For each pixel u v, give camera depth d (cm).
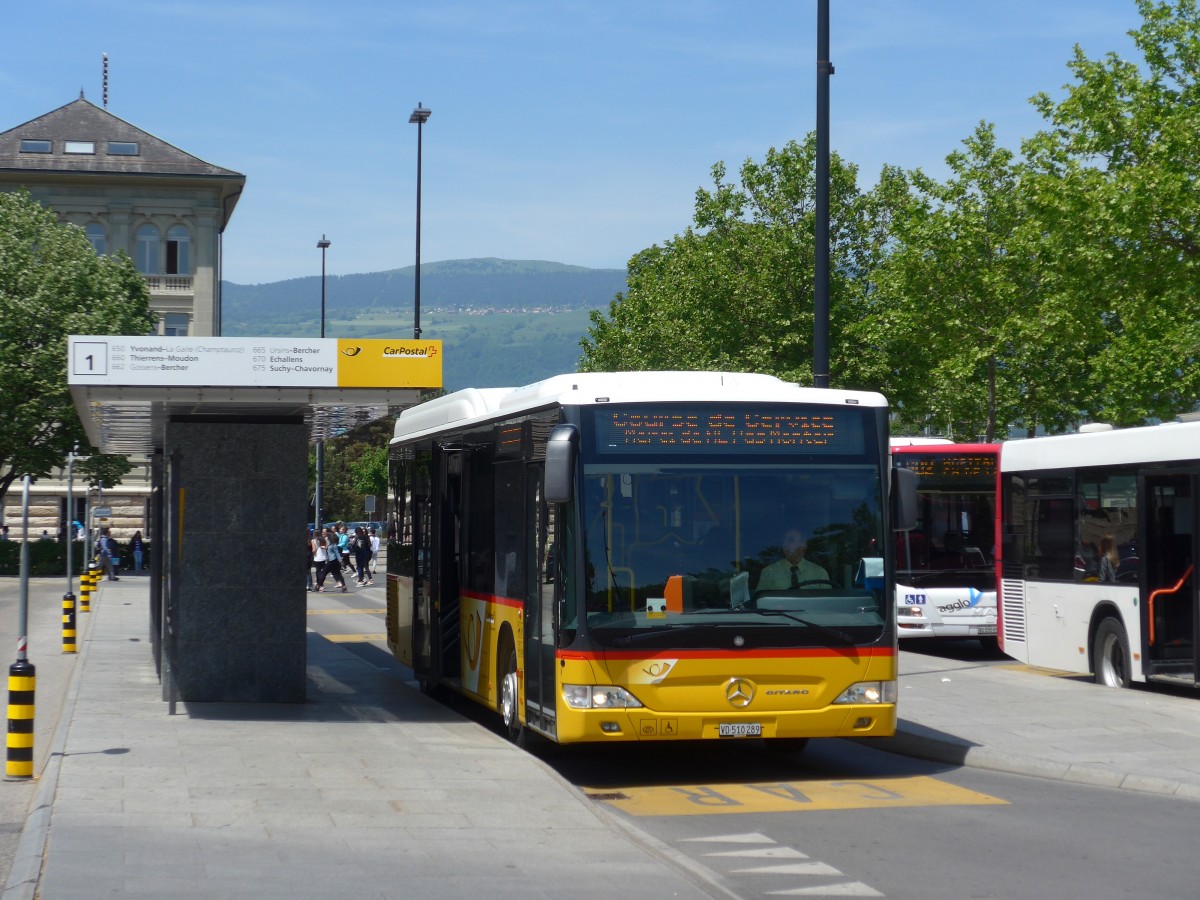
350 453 10125
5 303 4966
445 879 800
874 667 1162
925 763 1325
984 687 1758
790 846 941
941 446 2288
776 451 1181
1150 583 1677
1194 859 894
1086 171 2698
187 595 1617
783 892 808
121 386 1361
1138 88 2814
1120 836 969
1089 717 1484
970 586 2258
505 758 1218
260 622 1633
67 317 5041
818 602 1160
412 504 1833
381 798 1033
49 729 1452
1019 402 3691
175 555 1498
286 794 1039
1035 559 1947
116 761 1169
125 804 988
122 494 6656
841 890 811
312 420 1755
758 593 1152
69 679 1920
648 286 6141
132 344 1360
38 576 5253
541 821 968
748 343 4300
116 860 820
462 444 1569
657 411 1174
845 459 1192
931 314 3550
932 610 2242
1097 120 2809
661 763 1330
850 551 1176
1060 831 988
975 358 3356
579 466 1152
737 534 1162
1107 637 1781
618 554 1144
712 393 1185
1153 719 1468
